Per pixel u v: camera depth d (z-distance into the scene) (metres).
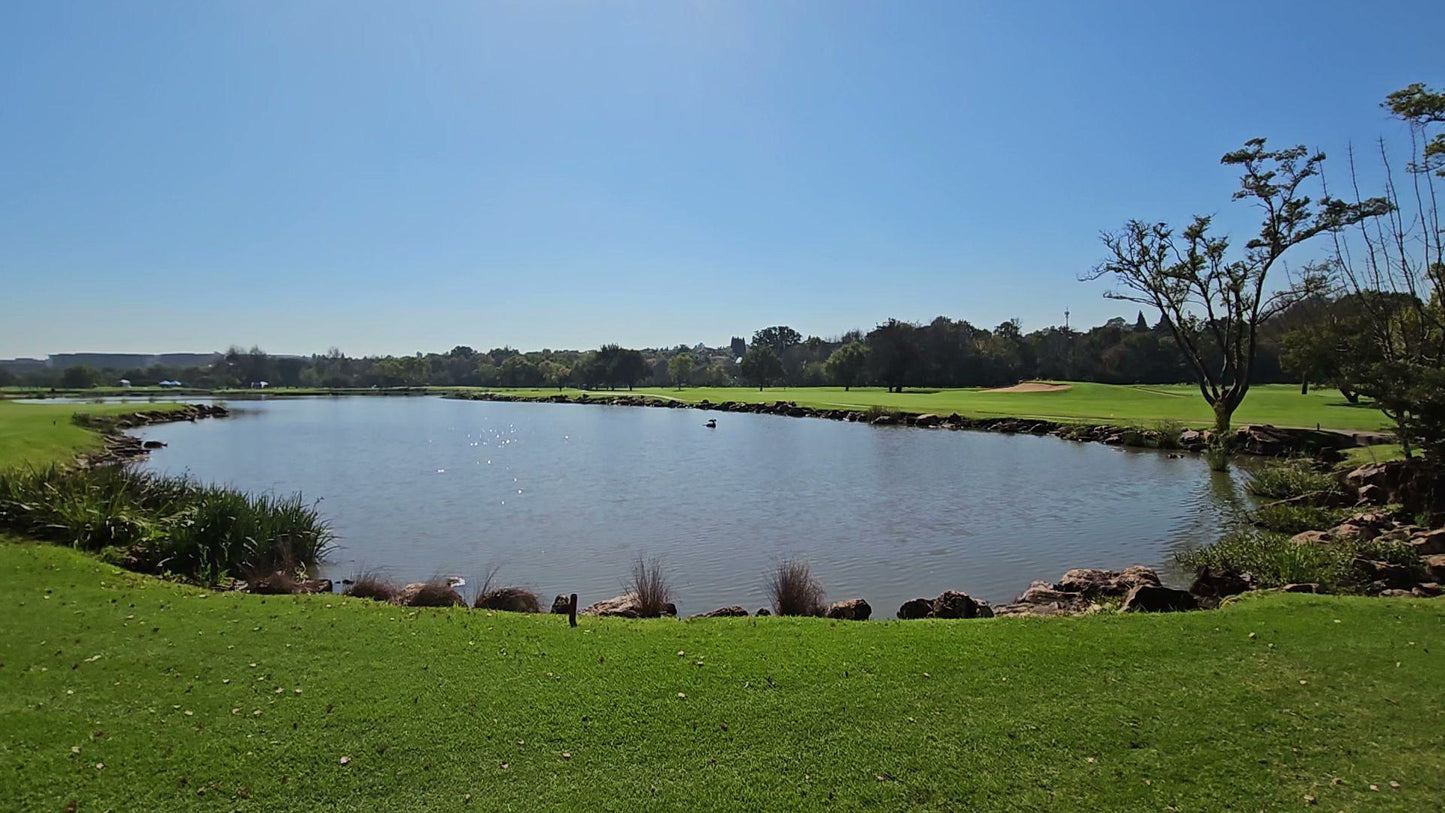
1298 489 23.31
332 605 10.12
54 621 9.05
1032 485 27.55
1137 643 8.57
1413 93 22.56
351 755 6.11
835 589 14.92
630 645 8.52
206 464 34.78
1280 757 6.16
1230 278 36.47
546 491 26.72
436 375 162.62
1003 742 6.37
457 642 8.59
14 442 28.42
